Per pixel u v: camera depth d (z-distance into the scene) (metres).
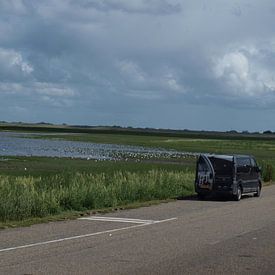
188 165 56.91
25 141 118.38
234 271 10.10
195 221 17.27
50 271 9.82
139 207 21.50
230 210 20.83
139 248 12.30
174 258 11.20
